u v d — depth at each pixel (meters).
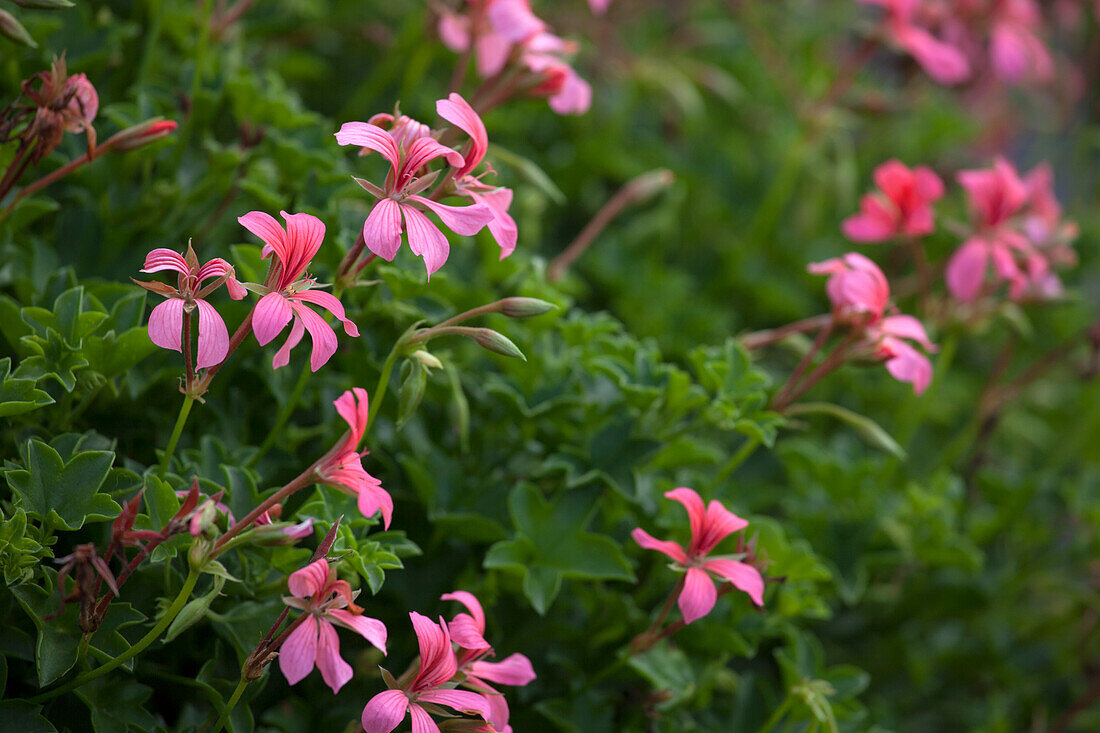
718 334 1.15
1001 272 1.05
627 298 1.13
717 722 0.98
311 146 1.00
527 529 0.94
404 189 0.86
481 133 0.87
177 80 1.03
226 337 0.83
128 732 0.88
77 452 0.89
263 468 0.93
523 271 0.99
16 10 0.96
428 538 0.95
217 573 0.84
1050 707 1.11
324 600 0.84
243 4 1.02
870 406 1.18
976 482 1.11
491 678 0.88
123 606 0.87
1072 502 1.11
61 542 0.90
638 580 0.98
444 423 0.97
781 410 0.97
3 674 0.86
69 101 0.88
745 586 0.89
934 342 1.24
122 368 0.91
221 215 0.98
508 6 0.97
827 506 1.06
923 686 1.10
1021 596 1.14
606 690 0.96
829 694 0.96
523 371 0.97
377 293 0.95
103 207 0.97
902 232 1.04
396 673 0.94
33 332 0.90
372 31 1.15
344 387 0.96
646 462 0.96
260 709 0.92
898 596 1.09
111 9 1.04
